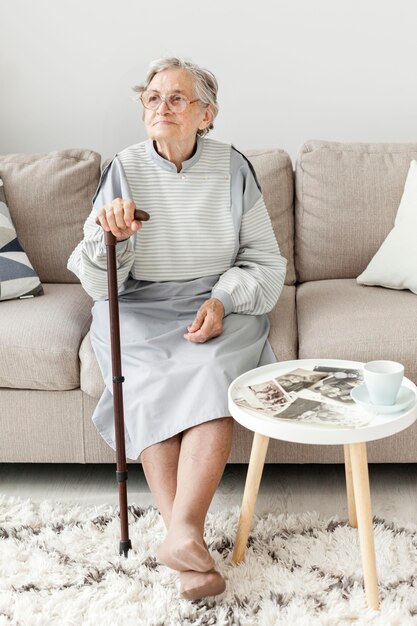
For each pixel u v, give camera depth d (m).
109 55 3.16
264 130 3.19
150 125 2.21
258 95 3.16
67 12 3.13
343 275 2.75
